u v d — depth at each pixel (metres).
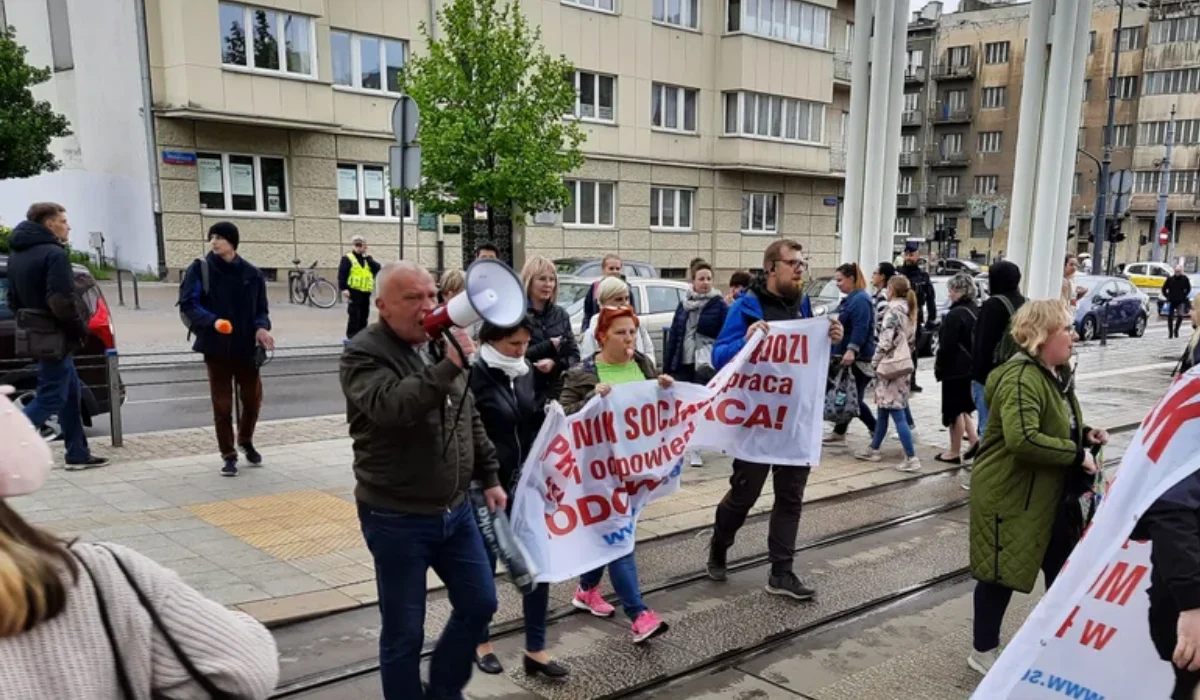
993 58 64.94
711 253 30.95
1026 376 3.69
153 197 21.03
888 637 4.48
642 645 4.30
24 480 1.41
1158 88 60.09
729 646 4.30
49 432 7.81
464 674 3.35
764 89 30.34
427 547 3.12
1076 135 10.69
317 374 12.62
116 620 1.44
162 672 1.49
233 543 5.38
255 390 7.07
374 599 4.62
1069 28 9.95
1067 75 10.05
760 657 4.23
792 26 31.09
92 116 25.12
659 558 5.52
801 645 4.38
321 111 22.31
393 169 10.00
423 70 17.23
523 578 3.57
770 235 32.72
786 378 4.84
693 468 7.87
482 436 3.58
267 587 4.72
